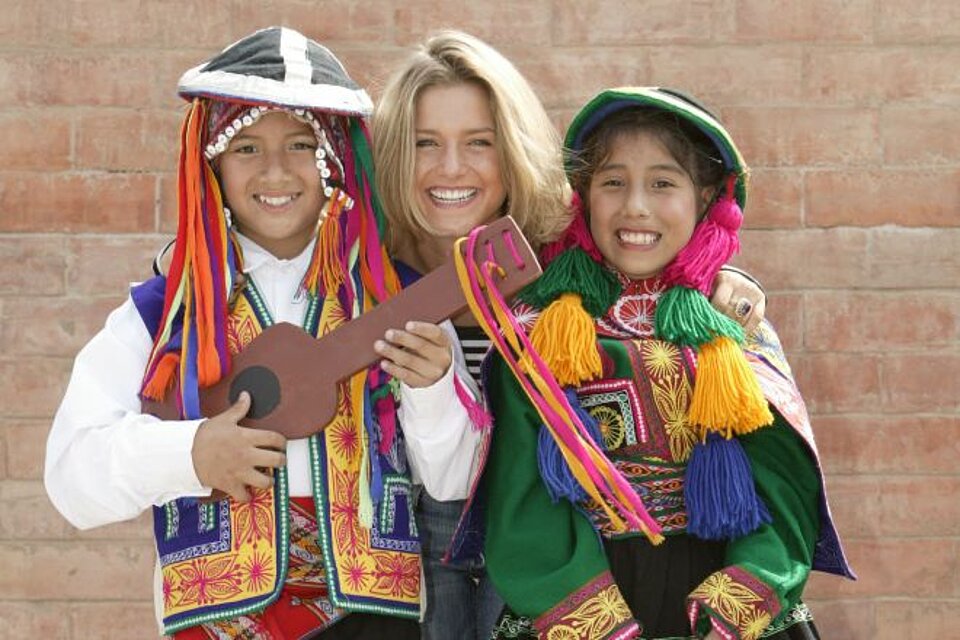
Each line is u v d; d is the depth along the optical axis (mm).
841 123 7090
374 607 4832
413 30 7109
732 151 5195
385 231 5527
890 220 7090
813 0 7090
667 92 5293
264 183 4988
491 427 5062
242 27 7129
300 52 5020
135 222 7141
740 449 5051
